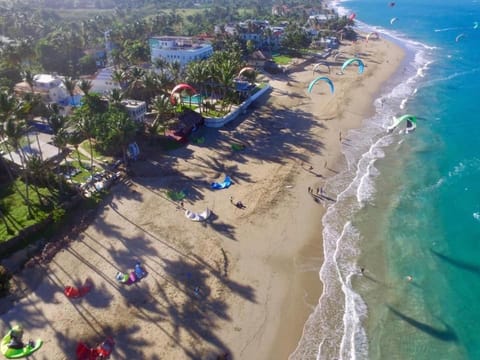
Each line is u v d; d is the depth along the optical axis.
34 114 70.50
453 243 47.19
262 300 39.16
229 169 62.28
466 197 55.84
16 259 42.69
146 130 70.38
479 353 34.31
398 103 94.62
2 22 157.00
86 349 33.25
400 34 191.75
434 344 35.12
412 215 52.28
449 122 82.25
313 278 42.00
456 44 163.00
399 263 44.22
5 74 91.50
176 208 52.38
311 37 161.62
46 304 37.88
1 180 56.12
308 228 49.53
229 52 104.19
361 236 48.41
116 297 38.81
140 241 46.34
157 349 33.94
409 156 68.00
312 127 79.31
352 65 130.62
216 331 35.81
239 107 84.06
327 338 35.53
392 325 36.88
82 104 73.06
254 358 33.69
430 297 39.91
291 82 109.88
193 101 87.00
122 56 112.44
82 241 46.09
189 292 39.69
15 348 33.28
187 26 187.25
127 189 56.09
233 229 48.81
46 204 50.09
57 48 111.25
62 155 61.59
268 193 56.16
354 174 62.31
